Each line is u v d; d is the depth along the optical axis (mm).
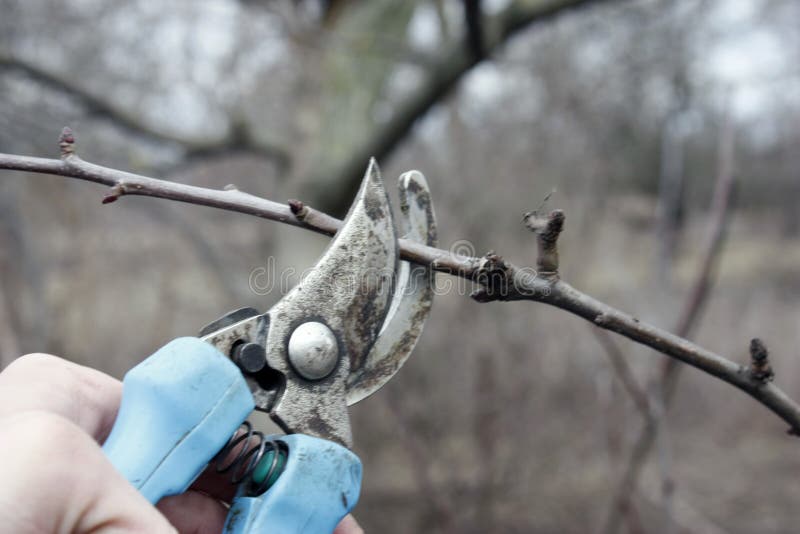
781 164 9625
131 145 5004
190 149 5047
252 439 1414
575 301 1157
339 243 1237
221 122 5977
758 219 12734
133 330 7391
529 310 6664
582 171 7754
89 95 4559
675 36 5812
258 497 1188
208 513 1567
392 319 1296
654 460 6602
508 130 7688
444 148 7555
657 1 5812
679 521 4223
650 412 2541
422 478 5379
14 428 953
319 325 1245
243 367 1218
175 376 1138
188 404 1131
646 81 6645
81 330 7004
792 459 7324
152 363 1157
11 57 4273
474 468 6297
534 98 7621
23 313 5914
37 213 6410
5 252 5445
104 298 7469
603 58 6969
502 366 6543
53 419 967
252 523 1153
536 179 7598
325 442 1209
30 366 1253
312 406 1250
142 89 5656
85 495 939
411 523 5875
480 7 4172
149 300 7578
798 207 11375
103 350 7070
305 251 4926
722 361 1193
